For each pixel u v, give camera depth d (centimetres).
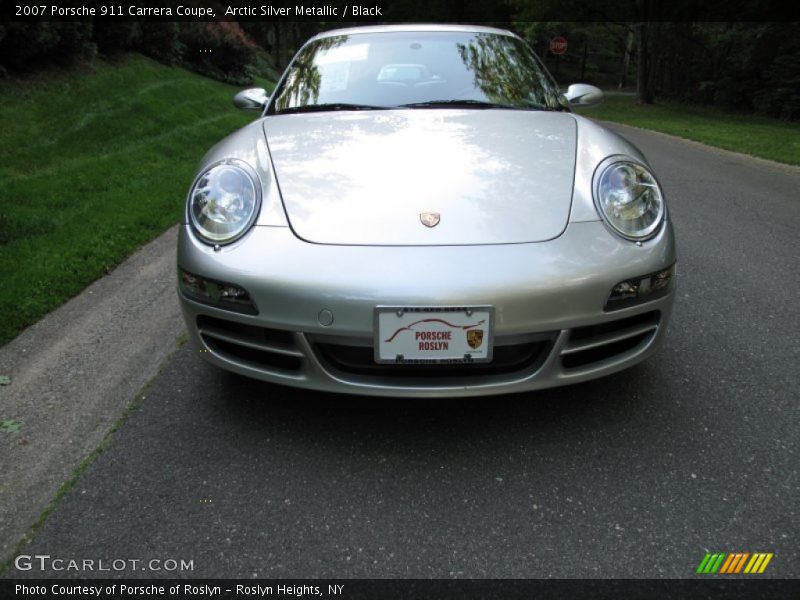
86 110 812
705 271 379
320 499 185
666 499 182
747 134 1237
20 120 710
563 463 199
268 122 268
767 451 203
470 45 327
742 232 473
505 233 198
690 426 217
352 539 170
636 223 207
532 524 174
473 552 165
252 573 159
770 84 1927
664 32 2264
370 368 200
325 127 254
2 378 254
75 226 438
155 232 455
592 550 165
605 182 215
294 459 203
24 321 304
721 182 695
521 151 232
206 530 173
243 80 1573
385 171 219
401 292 187
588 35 3806
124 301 334
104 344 285
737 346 276
